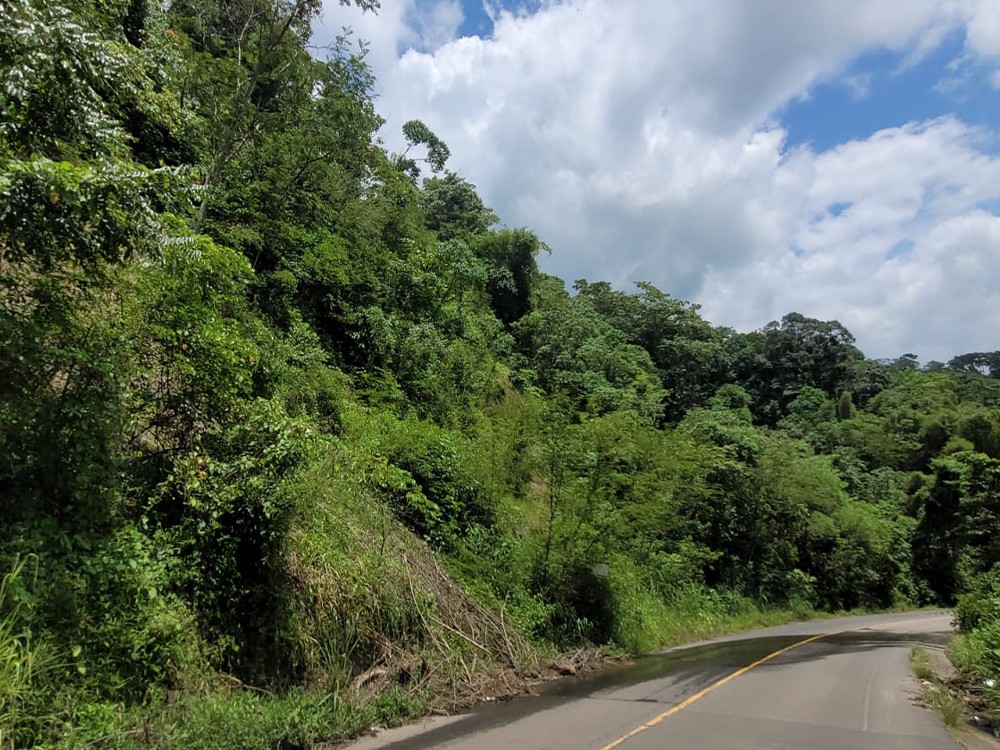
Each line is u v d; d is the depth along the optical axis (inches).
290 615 294.0
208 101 575.2
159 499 280.8
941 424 2101.4
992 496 1437.0
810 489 1206.3
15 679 179.3
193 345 306.7
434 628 368.2
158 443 306.0
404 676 319.9
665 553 874.8
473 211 1660.9
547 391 1155.9
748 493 1106.7
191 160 564.1
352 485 380.5
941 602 1560.0
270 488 286.7
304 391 477.7
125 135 278.7
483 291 1277.1
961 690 390.6
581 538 546.6
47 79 201.3
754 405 2667.3
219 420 319.6
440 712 299.4
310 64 590.9
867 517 1398.9
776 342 2842.0
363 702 278.4
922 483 1728.6
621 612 591.8
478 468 559.2
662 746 247.0
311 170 652.1
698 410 1446.9
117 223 214.1
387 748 240.5
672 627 692.1
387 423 533.6
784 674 436.1
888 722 303.1
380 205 824.3
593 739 255.4
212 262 306.5
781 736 268.7
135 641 228.4
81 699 202.8
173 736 203.6
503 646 410.9
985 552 1401.3
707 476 1019.3
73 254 224.5
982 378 3294.8
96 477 255.1
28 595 197.3
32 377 236.2
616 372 1350.9
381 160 804.6
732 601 958.4
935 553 1585.9
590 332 1473.9
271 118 589.3
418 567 409.7
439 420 697.6
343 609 320.5
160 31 544.7
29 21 195.5
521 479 583.5
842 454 2062.0
